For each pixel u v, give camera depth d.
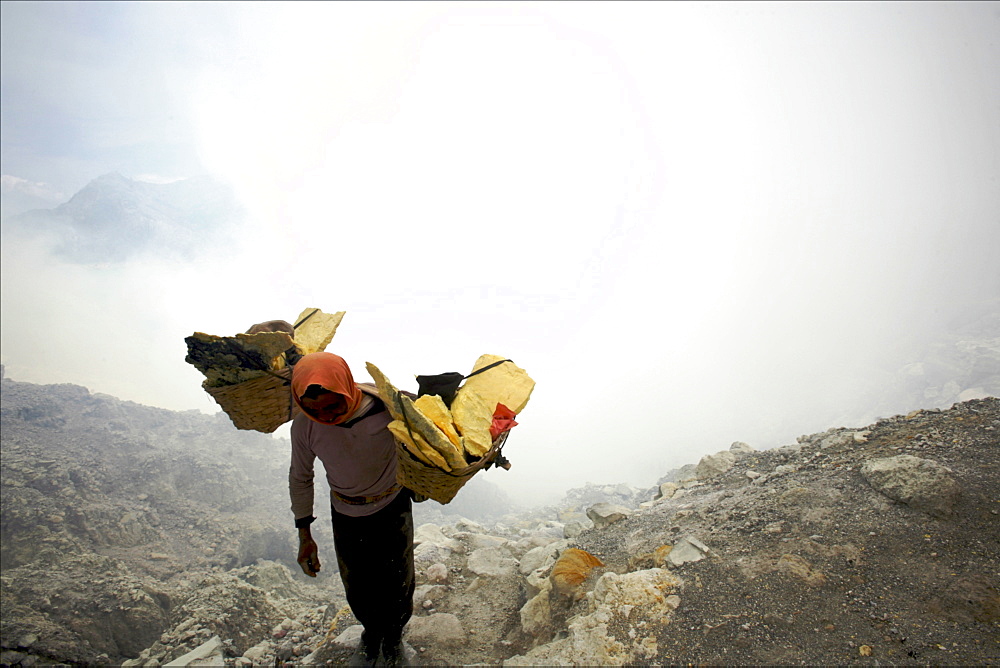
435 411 2.14
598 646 2.96
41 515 9.00
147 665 3.87
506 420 2.24
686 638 2.89
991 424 4.03
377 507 2.54
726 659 2.70
